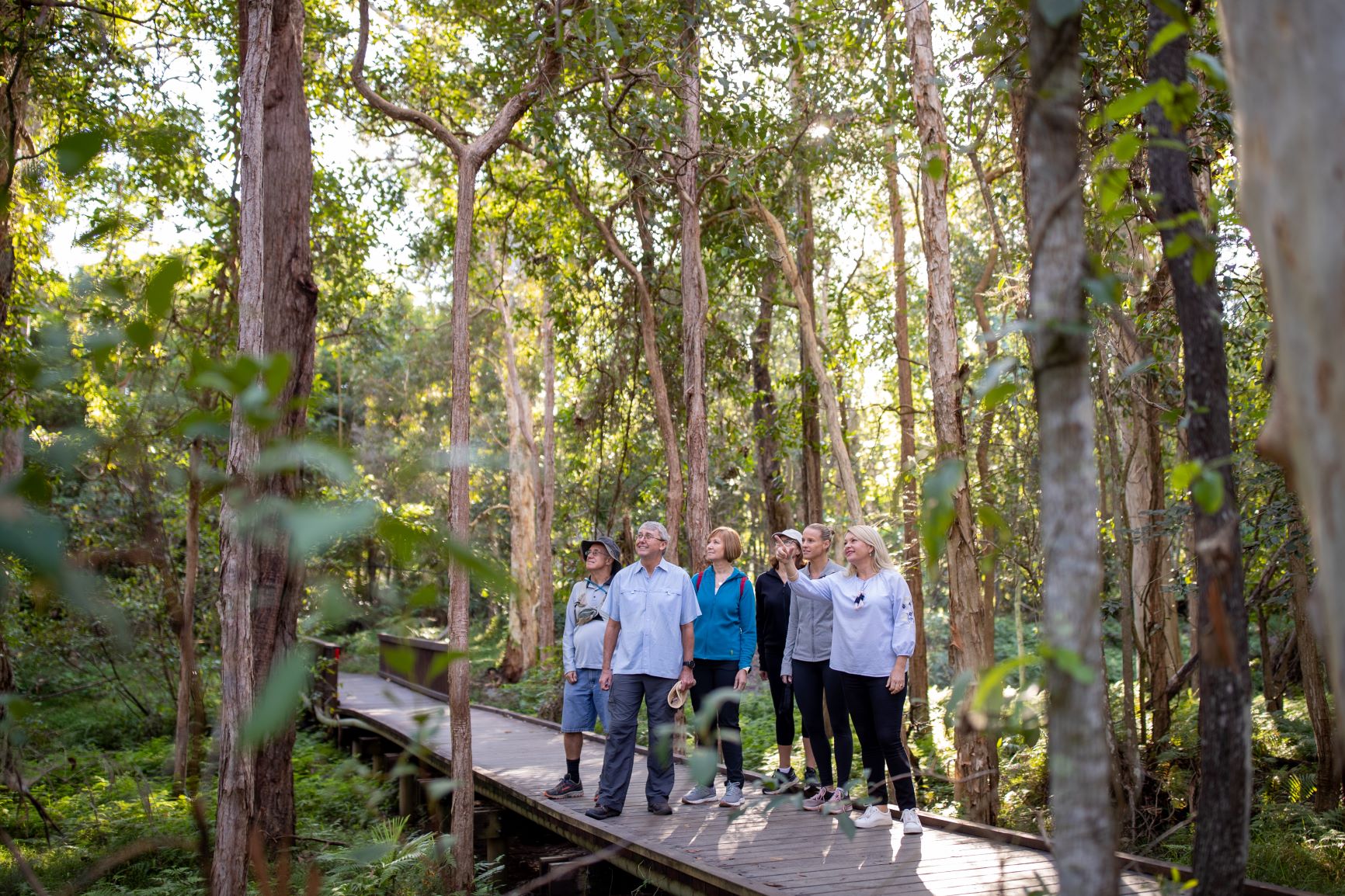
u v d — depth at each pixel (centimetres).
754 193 1073
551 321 1962
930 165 144
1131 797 603
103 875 599
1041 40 128
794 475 1872
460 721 559
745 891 471
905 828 582
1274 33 91
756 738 1077
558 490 2186
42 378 99
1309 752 756
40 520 77
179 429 86
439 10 1121
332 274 1235
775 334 1853
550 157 975
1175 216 170
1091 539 122
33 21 663
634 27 846
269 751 713
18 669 798
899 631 566
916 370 1688
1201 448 168
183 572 1065
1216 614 159
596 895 615
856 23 964
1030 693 162
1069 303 124
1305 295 88
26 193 744
